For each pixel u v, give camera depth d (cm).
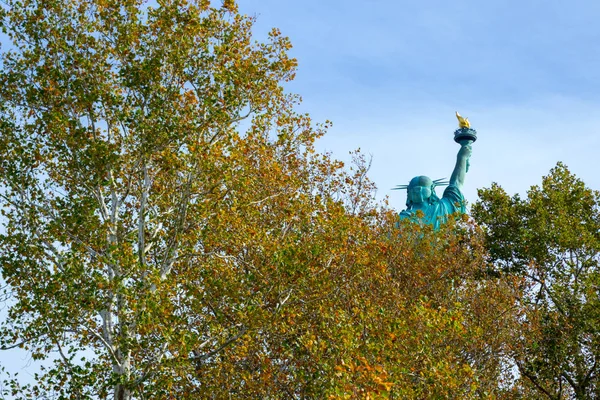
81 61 3225
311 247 2947
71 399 2909
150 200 3244
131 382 2742
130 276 2867
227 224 3036
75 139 3086
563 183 4834
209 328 3012
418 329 2864
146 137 3109
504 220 4659
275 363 2925
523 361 4084
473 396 2833
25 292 3031
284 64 3334
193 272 3064
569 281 4353
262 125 3359
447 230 4338
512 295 3906
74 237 3081
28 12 3272
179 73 3200
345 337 2620
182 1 3259
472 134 6438
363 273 3212
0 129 3192
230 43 3259
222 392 2808
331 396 2188
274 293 2922
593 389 4078
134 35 3222
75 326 2930
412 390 2589
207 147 3061
